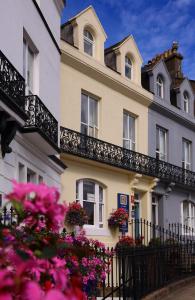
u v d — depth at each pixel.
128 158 18.55
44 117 10.48
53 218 2.92
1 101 7.48
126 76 19.91
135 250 9.56
